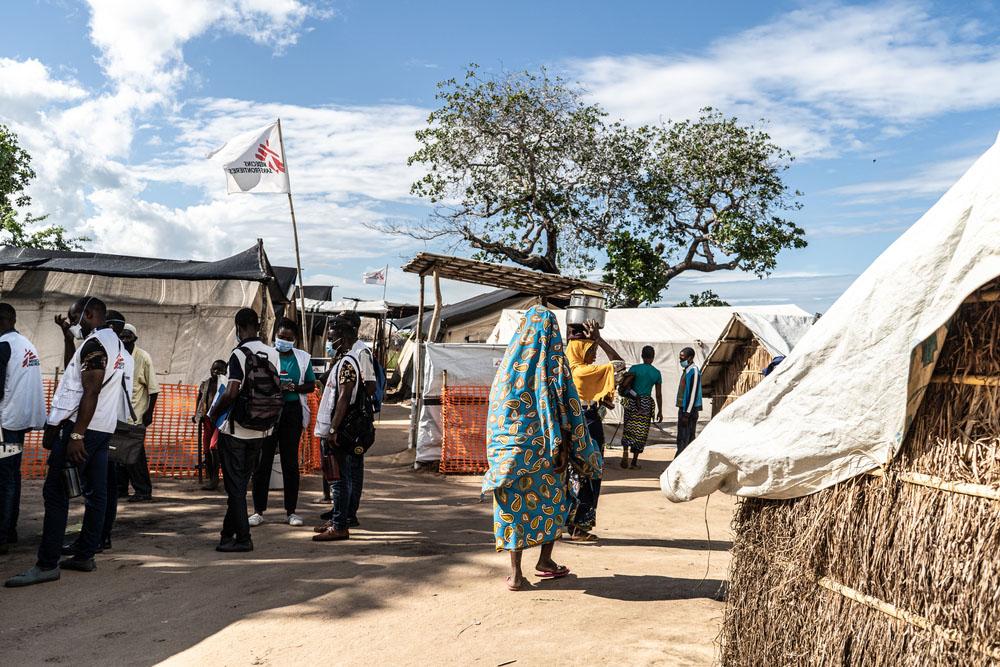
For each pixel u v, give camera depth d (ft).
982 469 8.46
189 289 42.78
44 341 41.01
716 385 54.95
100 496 19.10
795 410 10.58
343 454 22.77
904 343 9.31
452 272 41.75
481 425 40.34
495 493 17.25
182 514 26.71
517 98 112.68
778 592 11.03
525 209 117.50
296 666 13.19
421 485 35.76
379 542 22.52
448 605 16.19
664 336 59.57
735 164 116.98
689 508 30.27
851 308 9.98
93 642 14.43
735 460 11.11
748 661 11.65
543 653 13.47
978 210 8.54
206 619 15.58
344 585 17.69
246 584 17.95
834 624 10.03
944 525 8.76
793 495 10.78
